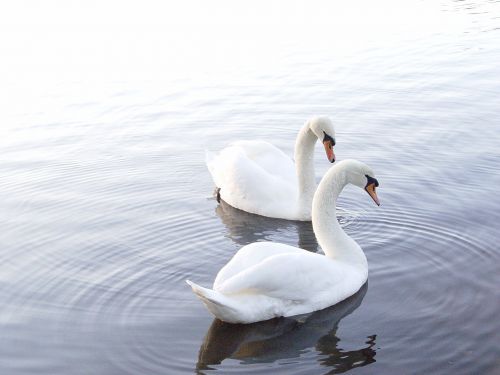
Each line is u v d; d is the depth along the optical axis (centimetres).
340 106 1814
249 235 1213
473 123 1647
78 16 2864
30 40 2547
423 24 2625
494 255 1066
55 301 989
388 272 1040
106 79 2119
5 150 1634
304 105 1838
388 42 2394
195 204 1330
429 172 1391
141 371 830
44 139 1694
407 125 1658
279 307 931
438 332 888
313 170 1291
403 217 1212
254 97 1916
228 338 895
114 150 1609
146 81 2088
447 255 1077
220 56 2286
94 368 838
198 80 2075
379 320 924
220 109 1842
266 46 2380
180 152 1585
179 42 2456
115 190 1391
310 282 946
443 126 1639
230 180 1334
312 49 2333
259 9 2897
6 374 832
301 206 1285
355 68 2127
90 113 1856
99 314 952
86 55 2352
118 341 890
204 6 2972
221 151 1434
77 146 1641
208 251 1135
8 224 1248
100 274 1060
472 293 971
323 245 1037
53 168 1513
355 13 2811
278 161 1401
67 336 904
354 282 991
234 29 2598
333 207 1027
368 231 1171
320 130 1286
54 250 1144
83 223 1243
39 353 870
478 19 2678
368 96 1880
